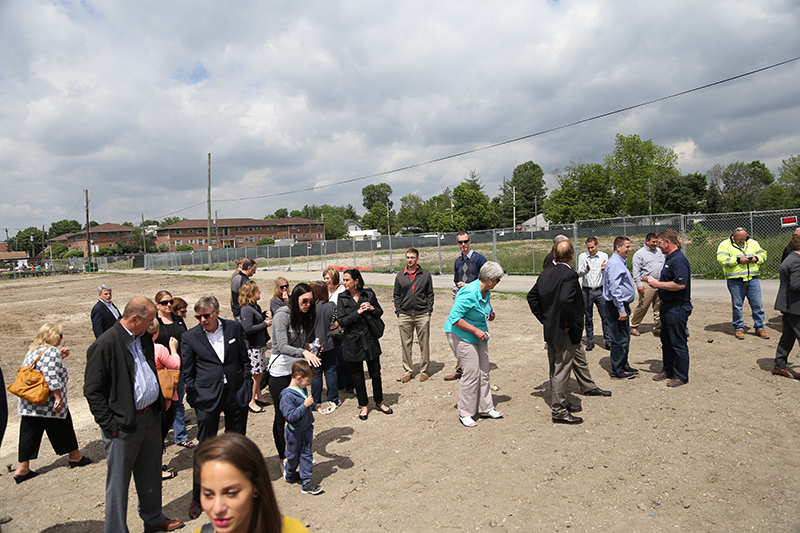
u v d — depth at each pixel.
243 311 6.39
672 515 3.50
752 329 8.33
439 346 9.66
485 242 27.42
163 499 4.37
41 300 24.02
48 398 4.87
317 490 4.18
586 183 79.12
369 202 158.25
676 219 18.09
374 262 32.03
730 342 7.66
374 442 5.17
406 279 7.22
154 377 3.74
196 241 90.69
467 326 5.26
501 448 4.72
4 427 2.90
